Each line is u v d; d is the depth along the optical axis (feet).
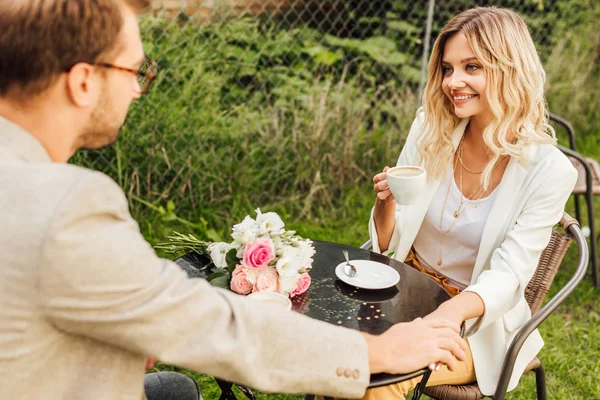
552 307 6.15
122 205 3.28
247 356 3.44
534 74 6.34
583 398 8.89
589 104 19.69
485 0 18.86
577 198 12.50
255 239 5.38
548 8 19.95
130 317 3.16
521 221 6.34
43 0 3.13
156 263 3.36
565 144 18.15
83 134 3.54
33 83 3.19
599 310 11.03
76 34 3.18
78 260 2.99
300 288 5.51
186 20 14.99
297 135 13.89
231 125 13.56
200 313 3.40
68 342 3.20
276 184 13.84
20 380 3.06
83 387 3.26
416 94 16.10
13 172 3.03
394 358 4.18
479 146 6.80
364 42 17.10
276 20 17.48
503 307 5.98
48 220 2.92
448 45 6.47
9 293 2.95
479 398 6.23
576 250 12.92
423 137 7.06
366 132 15.17
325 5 18.25
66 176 3.05
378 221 7.04
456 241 6.85
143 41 13.25
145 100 12.51
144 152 12.56
